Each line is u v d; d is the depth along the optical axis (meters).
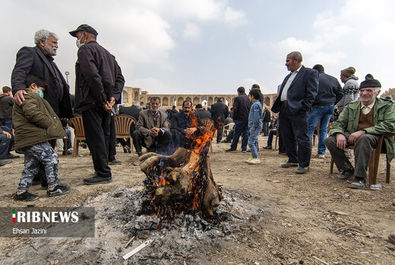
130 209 2.37
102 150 3.51
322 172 4.52
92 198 2.92
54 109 3.53
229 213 2.36
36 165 2.99
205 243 1.92
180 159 2.40
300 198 3.15
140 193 2.71
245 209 2.64
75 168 4.80
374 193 3.29
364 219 2.49
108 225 2.16
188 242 1.91
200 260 1.72
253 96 5.57
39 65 3.29
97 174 3.59
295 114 4.39
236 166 5.26
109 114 3.80
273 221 2.42
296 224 2.37
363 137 3.45
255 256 1.80
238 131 7.52
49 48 3.42
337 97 5.59
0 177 4.11
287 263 1.73
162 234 1.99
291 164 5.02
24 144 2.80
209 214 2.15
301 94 4.32
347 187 3.58
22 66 3.06
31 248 1.86
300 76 4.39
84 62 3.03
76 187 3.39
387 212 2.67
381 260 1.78
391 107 3.50
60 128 3.10
